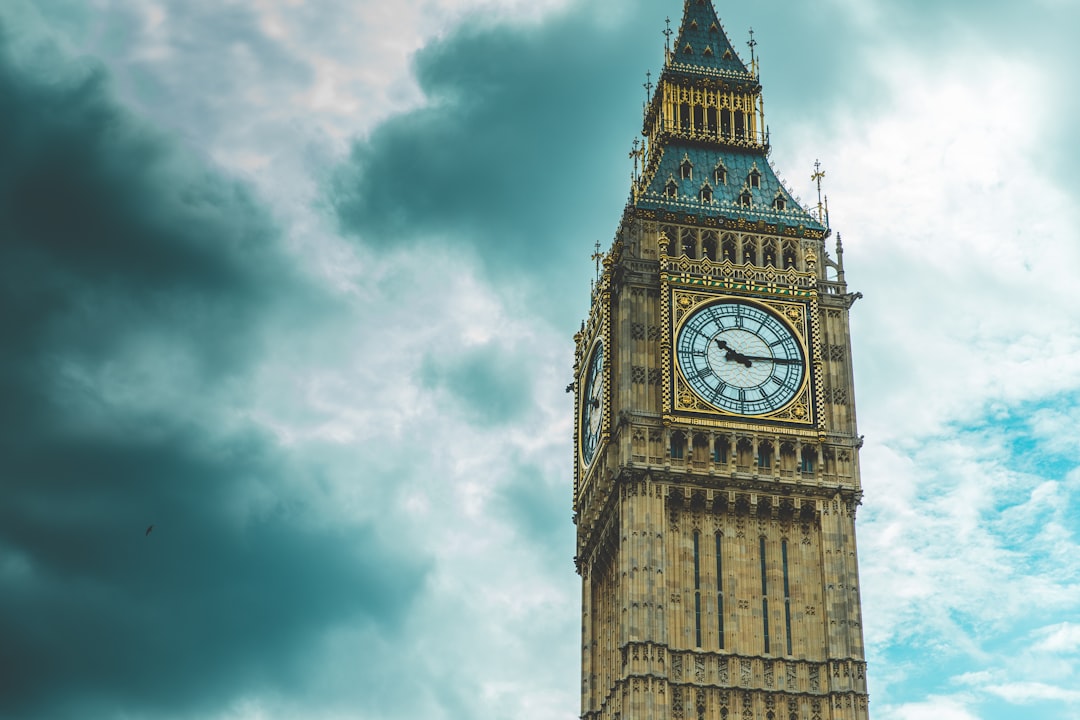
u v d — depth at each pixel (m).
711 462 104.19
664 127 118.69
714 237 112.25
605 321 110.56
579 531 113.88
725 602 101.56
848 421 107.06
